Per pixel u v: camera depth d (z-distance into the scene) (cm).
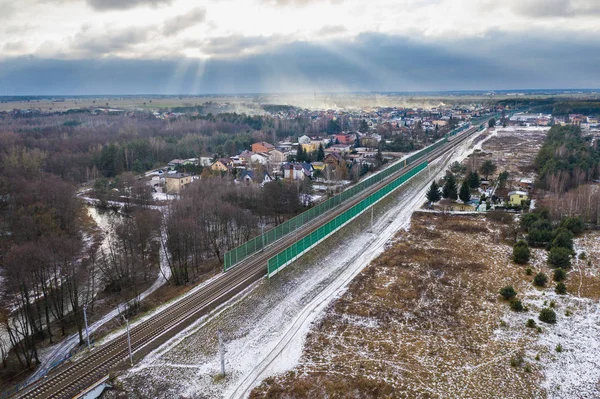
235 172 14050
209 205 8838
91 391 4138
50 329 5953
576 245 7912
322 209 9412
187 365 4606
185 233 7475
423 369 4556
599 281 6538
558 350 4894
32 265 5897
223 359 4588
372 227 9119
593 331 5303
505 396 4175
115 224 9462
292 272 6675
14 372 4938
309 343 5069
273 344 5062
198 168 14588
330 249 7694
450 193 10950
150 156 17250
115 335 5066
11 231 8362
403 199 11344
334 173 13350
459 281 6619
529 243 8050
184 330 5112
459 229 8925
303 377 4409
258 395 4162
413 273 6900
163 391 4225
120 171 15338
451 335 5231
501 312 5750
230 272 6606
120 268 7400
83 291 7069
